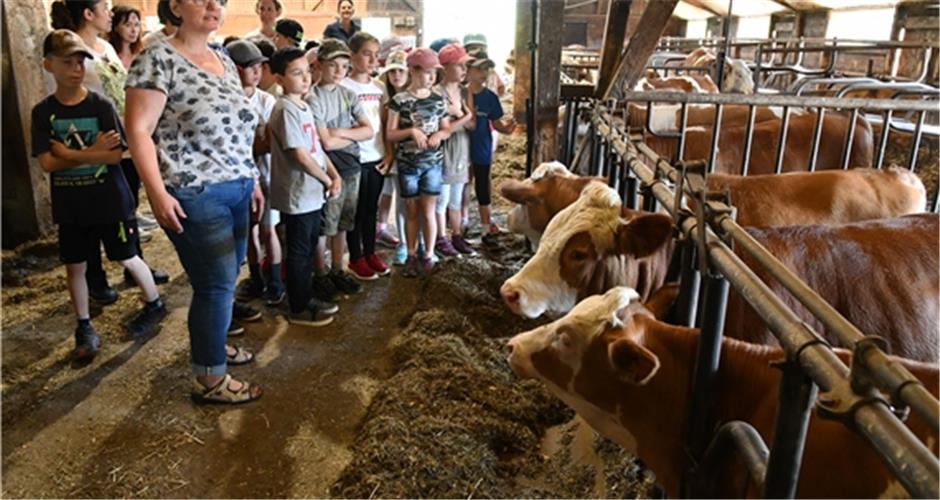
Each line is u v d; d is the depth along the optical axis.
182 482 2.20
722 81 7.02
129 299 3.58
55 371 2.85
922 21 7.58
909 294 1.83
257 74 3.21
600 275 1.97
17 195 4.37
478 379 2.71
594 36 17.28
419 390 2.60
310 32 13.05
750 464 1.00
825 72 7.09
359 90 3.67
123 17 4.17
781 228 1.92
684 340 1.35
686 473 1.31
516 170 6.77
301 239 3.20
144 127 2.12
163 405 2.61
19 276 3.88
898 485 1.05
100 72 3.77
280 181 3.10
